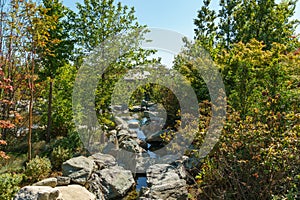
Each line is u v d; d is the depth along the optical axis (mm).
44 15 5352
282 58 5168
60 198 3588
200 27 8555
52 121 7707
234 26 9281
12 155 5941
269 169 3359
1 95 5898
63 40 6793
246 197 3617
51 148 6461
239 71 5727
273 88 5168
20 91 6887
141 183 5648
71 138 6875
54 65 6695
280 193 3344
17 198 3311
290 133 3238
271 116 3719
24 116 7645
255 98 5434
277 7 8719
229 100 5801
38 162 5012
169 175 5223
